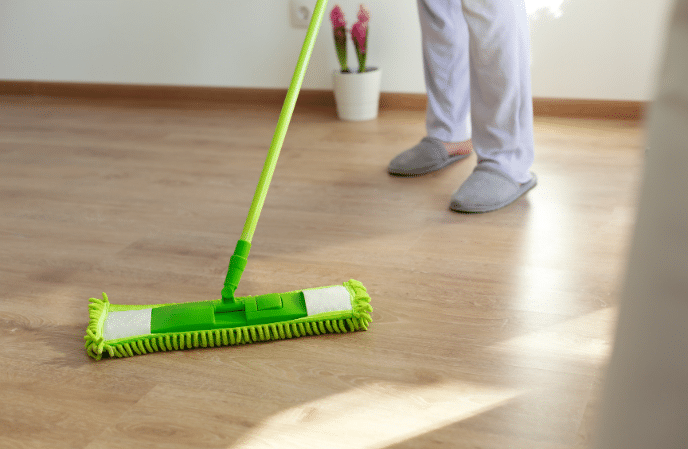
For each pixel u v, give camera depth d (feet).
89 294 4.30
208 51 9.32
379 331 3.72
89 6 9.65
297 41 8.82
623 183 5.76
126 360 3.53
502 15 4.89
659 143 0.91
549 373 3.27
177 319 3.54
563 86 7.73
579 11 7.37
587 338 3.55
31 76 10.38
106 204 5.87
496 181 5.38
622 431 1.09
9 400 3.24
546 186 5.79
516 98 5.24
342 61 8.13
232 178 6.41
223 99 9.49
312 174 6.40
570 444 2.78
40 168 6.91
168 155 7.20
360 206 5.57
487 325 3.73
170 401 3.19
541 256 4.53
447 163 6.44
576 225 4.99
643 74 7.37
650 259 0.97
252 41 9.05
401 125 7.93
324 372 3.35
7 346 3.72
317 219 5.34
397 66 8.45
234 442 2.89
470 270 4.38
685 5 0.85
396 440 2.85
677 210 0.92
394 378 3.29
